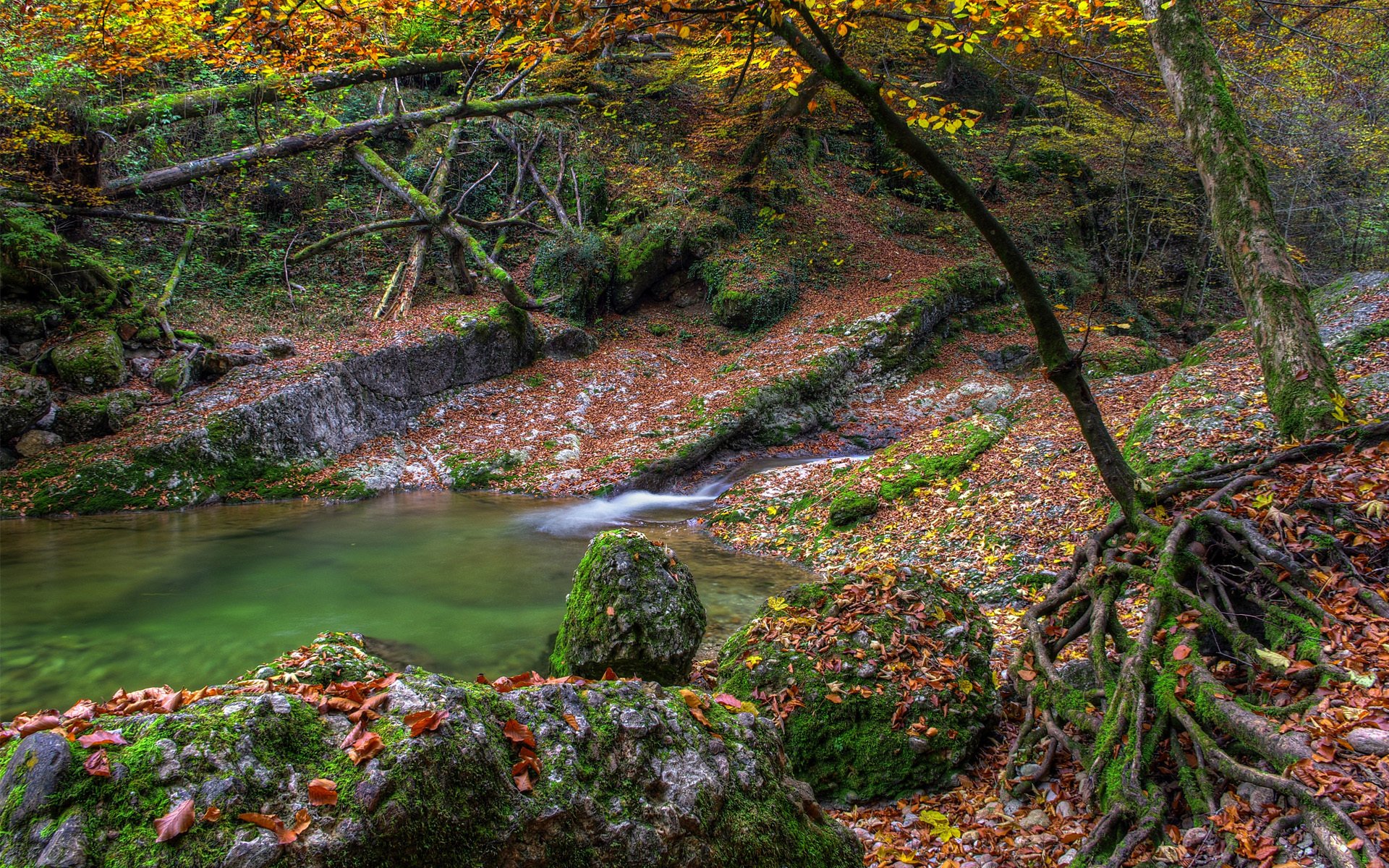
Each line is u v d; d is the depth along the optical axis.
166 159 15.83
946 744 4.18
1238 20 9.76
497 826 1.85
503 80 20.36
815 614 4.84
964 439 10.44
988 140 24.23
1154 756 3.48
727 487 13.19
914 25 5.68
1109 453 5.03
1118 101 12.45
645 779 2.12
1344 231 21.27
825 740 4.27
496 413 15.12
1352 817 2.60
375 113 19.45
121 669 5.81
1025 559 7.42
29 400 11.14
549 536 10.29
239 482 11.89
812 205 21.53
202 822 1.57
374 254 18.12
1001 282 19.64
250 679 3.42
